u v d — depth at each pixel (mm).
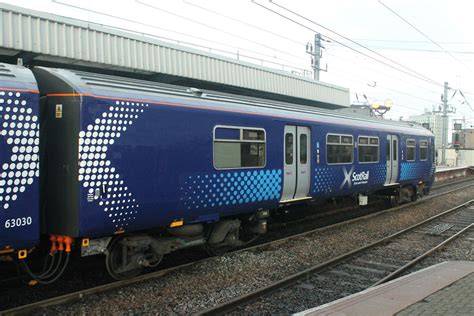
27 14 10633
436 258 8477
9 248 5082
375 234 10742
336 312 4789
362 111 27219
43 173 5816
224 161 7730
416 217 13469
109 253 6398
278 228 11367
